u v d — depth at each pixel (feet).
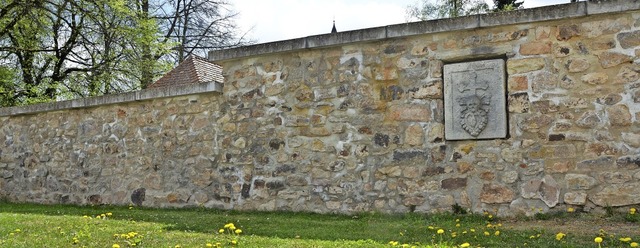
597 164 21.22
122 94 32.96
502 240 17.22
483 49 23.25
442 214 23.32
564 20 22.09
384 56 25.30
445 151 23.76
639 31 21.01
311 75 26.99
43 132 36.73
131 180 32.40
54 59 65.82
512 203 22.33
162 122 31.60
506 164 22.57
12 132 38.24
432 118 24.13
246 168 28.40
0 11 58.49
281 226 21.29
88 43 66.39
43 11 59.57
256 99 28.45
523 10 22.44
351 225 21.33
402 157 24.58
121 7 63.16
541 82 22.25
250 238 18.53
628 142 20.86
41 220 23.63
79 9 59.62
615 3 21.04
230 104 29.27
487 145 22.97
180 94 30.60
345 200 25.61
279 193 27.35
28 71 67.15
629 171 20.74
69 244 18.22
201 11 87.86
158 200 31.14
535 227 19.66
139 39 66.95
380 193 24.88
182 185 30.40
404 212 24.26
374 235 18.92
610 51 21.38
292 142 27.25
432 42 24.32
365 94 25.59
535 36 22.49
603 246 15.58
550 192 21.79
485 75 23.15
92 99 34.17
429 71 24.30
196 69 38.78
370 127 25.36
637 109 20.83
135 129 32.63
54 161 35.94
